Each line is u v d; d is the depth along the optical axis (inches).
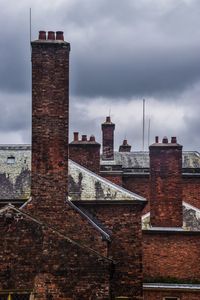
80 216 1475.1
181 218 1939.0
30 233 1300.4
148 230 1909.4
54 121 1507.1
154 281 1868.8
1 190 1776.6
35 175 1487.5
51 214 1477.6
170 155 1969.7
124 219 1614.2
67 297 1288.1
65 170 1492.4
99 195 1633.9
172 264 1891.0
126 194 1636.3
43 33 1552.7
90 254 1298.0
